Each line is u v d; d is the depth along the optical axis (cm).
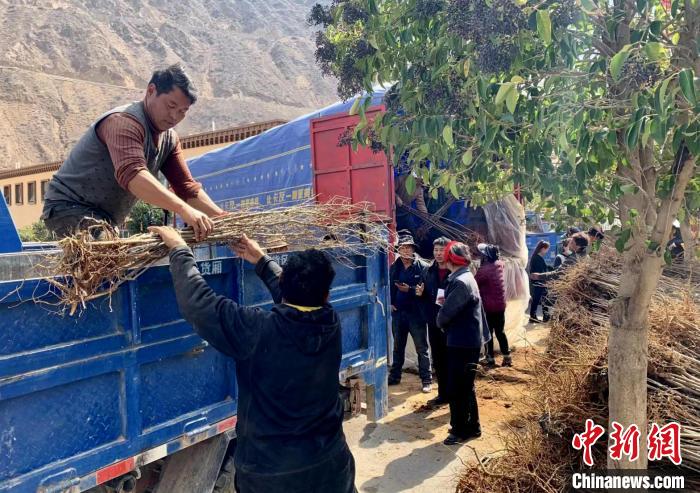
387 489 430
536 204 404
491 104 261
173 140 343
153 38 10144
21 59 8525
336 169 826
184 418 273
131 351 246
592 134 235
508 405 597
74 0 10419
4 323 205
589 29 266
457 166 308
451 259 508
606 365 402
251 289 313
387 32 282
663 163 295
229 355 234
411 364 776
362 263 410
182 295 235
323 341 240
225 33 11331
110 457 238
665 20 251
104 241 233
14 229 286
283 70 10350
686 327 466
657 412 391
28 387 209
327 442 238
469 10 240
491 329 738
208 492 285
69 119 7700
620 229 307
